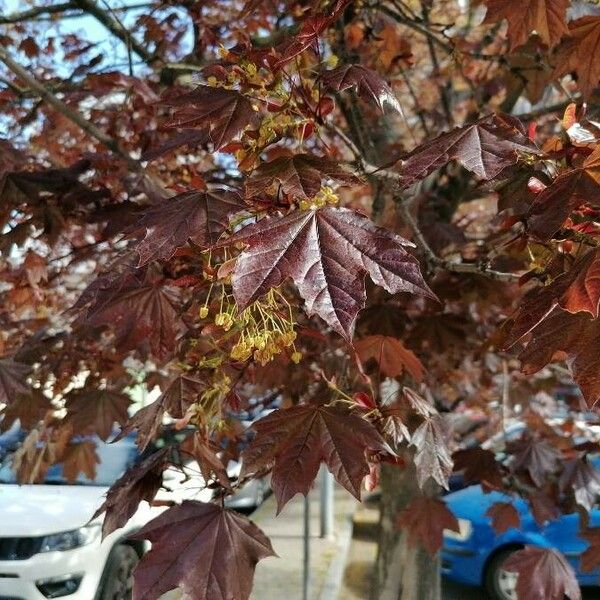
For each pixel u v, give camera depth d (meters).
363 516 8.67
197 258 1.72
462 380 4.73
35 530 4.56
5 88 3.24
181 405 1.84
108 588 4.85
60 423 3.04
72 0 3.06
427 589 3.74
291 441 1.71
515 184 1.69
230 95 1.57
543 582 2.81
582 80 2.26
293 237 1.32
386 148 3.71
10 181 2.48
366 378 1.97
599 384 1.29
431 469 2.10
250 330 1.65
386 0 3.29
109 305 2.04
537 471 2.97
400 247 1.29
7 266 3.43
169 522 1.77
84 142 3.88
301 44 1.55
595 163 1.36
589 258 1.29
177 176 3.02
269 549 1.78
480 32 4.73
